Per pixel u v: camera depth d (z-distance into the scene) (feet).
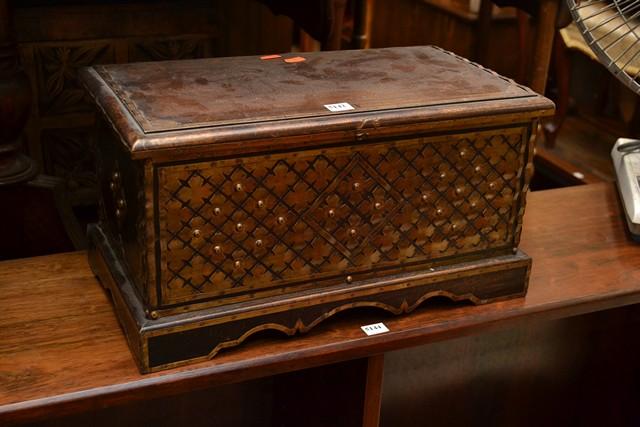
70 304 4.46
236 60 4.64
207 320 3.93
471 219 4.42
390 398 6.03
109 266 4.31
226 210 3.82
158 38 8.82
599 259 5.20
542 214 5.72
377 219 4.18
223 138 3.62
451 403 6.32
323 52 4.88
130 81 4.19
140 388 3.88
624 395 7.05
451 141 4.16
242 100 4.01
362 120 3.87
